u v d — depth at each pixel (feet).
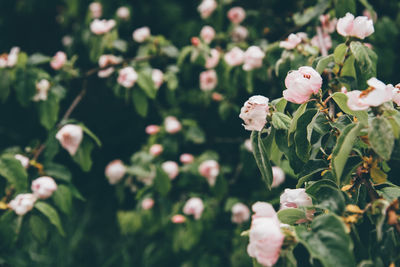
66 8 5.88
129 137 5.76
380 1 4.15
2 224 3.30
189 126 4.47
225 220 4.58
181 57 4.07
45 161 3.61
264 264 2.26
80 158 3.61
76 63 5.48
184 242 4.13
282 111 2.63
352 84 2.87
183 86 4.85
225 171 4.32
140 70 3.94
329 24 3.57
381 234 2.28
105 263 5.42
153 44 4.28
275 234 2.22
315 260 2.24
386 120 2.30
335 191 2.35
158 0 5.45
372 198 2.43
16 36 6.40
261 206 2.38
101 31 4.09
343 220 2.30
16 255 3.94
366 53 2.75
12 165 3.36
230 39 4.50
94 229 5.81
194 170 4.25
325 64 2.86
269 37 4.32
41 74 3.86
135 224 4.41
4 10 6.32
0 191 3.47
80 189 6.11
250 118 2.55
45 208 3.32
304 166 2.64
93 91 5.28
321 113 2.60
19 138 6.02
